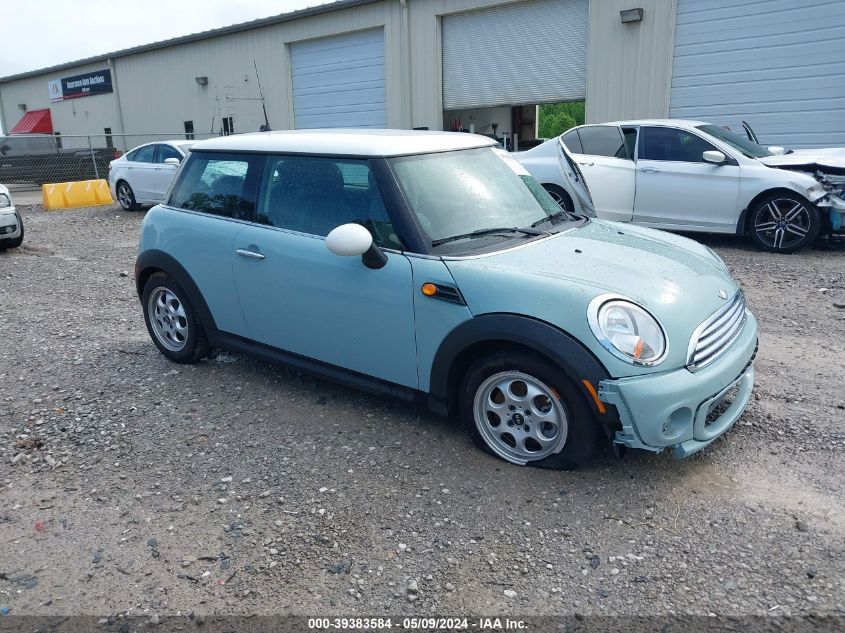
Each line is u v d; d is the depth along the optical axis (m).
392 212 3.62
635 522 2.99
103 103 28.05
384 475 3.42
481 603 2.55
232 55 21.36
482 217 3.79
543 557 2.79
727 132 9.27
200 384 4.64
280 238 4.04
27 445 3.87
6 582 2.74
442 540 2.91
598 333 2.99
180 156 14.02
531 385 3.28
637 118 13.84
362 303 3.69
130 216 14.52
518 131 19.83
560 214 4.27
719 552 2.79
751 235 8.59
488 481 3.32
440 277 3.39
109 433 3.99
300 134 4.34
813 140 12.05
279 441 3.81
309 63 19.48
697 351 3.12
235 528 3.04
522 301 3.17
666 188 8.96
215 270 4.42
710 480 3.29
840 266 7.62
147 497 3.32
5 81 34.25
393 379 3.72
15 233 10.13
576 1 14.36
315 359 4.09
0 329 6.19
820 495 3.15
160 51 23.98
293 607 2.56
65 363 5.18
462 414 3.56
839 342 5.22
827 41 11.56
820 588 2.57
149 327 5.12
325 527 3.02
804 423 3.84
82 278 8.36
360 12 17.70
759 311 6.09
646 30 13.36
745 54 12.39
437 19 16.39
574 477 3.32
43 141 22.16
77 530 3.07
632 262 3.48
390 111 17.86
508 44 15.52
